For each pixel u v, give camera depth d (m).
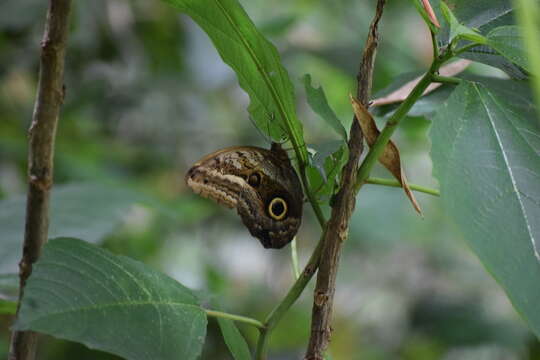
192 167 1.82
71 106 2.79
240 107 3.08
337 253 1.75
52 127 1.79
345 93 3.19
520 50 1.71
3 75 2.77
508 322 2.75
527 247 1.68
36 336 1.81
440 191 1.69
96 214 2.08
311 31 3.34
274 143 1.84
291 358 2.61
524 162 1.71
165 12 2.85
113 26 2.81
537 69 1.52
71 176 2.62
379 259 3.18
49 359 2.20
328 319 1.75
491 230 1.68
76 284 1.72
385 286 3.12
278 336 2.74
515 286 1.66
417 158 3.29
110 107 2.84
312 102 1.75
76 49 2.77
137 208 2.86
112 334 1.71
